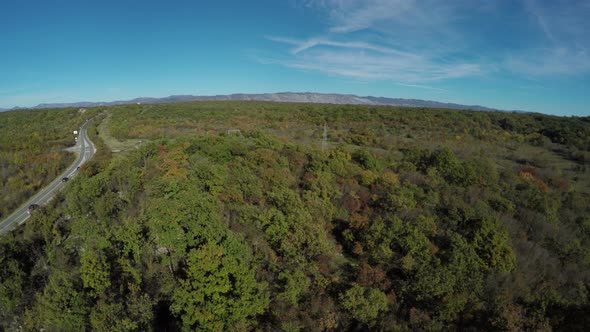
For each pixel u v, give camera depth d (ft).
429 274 89.51
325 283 90.27
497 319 77.92
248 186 129.39
